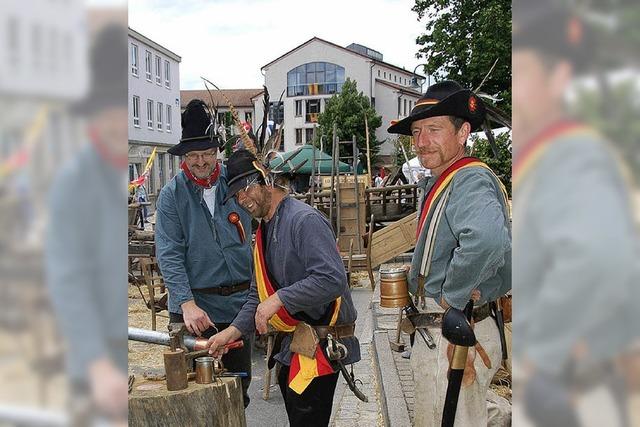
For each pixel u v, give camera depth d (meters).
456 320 2.15
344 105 41.41
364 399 2.86
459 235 2.18
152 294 6.54
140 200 18.41
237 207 3.41
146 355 5.88
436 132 2.37
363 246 10.13
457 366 2.31
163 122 36.88
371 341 6.30
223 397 2.43
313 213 2.68
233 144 3.42
